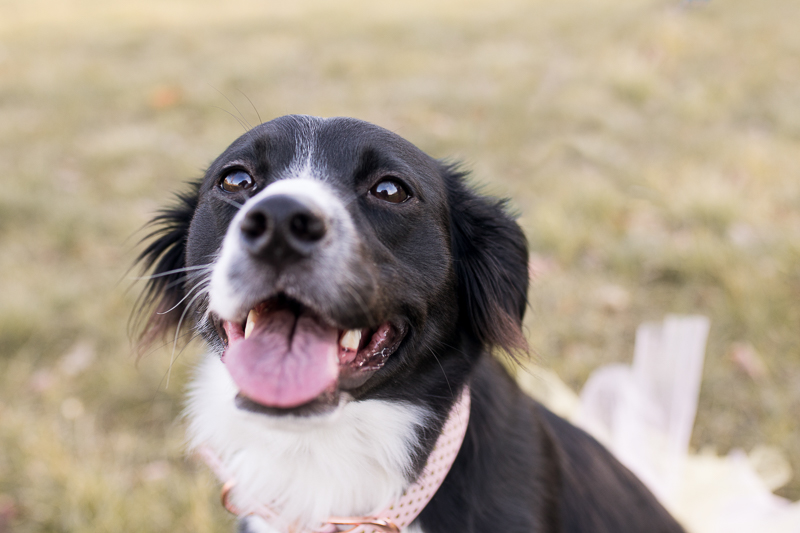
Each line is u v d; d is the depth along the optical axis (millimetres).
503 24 2354
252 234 417
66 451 690
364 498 500
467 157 1307
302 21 2648
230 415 502
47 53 2369
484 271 527
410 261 479
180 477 677
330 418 436
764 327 788
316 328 445
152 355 797
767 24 1983
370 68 1940
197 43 2402
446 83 1752
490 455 499
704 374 757
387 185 475
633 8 2281
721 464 704
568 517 534
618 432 726
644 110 1537
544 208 1072
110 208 1193
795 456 692
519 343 529
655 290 900
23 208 1147
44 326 855
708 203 1032
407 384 493
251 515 524
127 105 1764
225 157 502
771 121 1424
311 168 470
